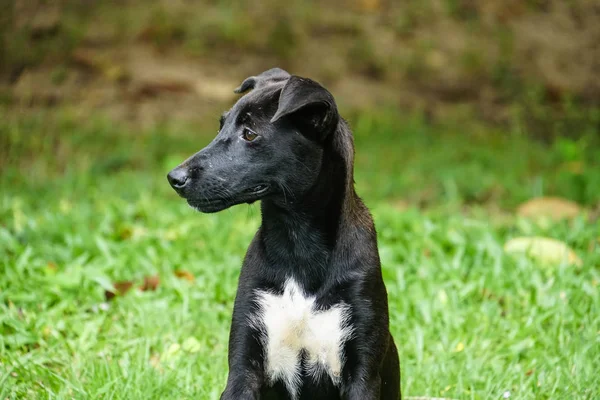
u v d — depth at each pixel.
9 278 8.63
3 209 11.65
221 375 7.25
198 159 6.00
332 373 6.09
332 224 6.03
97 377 6.94
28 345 7.69
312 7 21.09
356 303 5.99
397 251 9.78
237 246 10.09
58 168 14.63
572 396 6.97
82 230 10.24
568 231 10.61
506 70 19.89
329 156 6.03
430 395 7.14
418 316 8.39
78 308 8.23
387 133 16.67
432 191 13.59
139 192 12.81
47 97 17.28
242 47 19.50
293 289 6.04
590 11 22.52
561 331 7.88
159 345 7.73
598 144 17.00
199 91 17.98
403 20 21.11
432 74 19.73
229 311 8.39
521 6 22.33
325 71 19.27
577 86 20.06
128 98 17.59
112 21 19.42
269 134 5.95
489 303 8.48
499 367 7.48
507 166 15.00
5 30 18.58
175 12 19.98
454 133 17.20
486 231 10.46
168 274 9.08
